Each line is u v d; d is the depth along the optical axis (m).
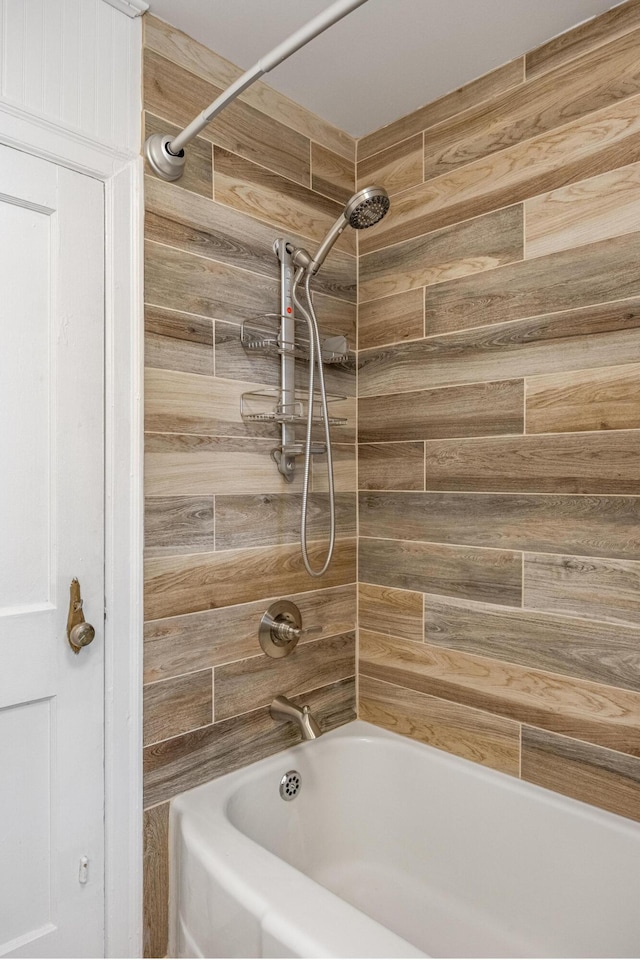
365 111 1.86
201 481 1.56
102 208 1.39
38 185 1.28
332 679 1.93
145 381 1.44
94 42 1.36
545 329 1.56
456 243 1.75
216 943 1.27
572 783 1.52
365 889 1.73
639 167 1.40
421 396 1.83
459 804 1.66
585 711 1.50
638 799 1.41
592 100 1.48
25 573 1.29
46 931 1.31
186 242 1.52
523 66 1.60
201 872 1.32
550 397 1.55
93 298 1.37
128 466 1.42
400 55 1.60
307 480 1.63
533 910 1.50
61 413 1.32
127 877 1.42
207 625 1.57
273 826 1.65
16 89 1.24
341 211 1.95
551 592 1.55
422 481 1.83
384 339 1.93
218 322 1.59
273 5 1.42
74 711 1.35
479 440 1.69
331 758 1.83
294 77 1.69
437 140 1.79
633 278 1.41
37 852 1.30
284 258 1.70
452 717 1.76
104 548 1.40
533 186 1.58
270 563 1.73
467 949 1.50
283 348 1.68
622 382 1.43
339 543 1.95
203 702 1.57
